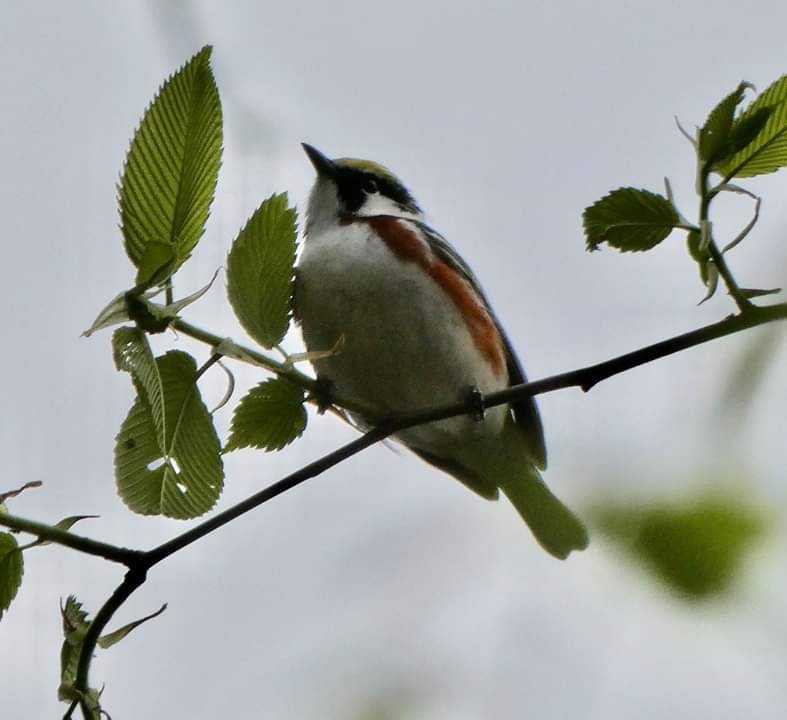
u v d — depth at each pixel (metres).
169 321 4.84
